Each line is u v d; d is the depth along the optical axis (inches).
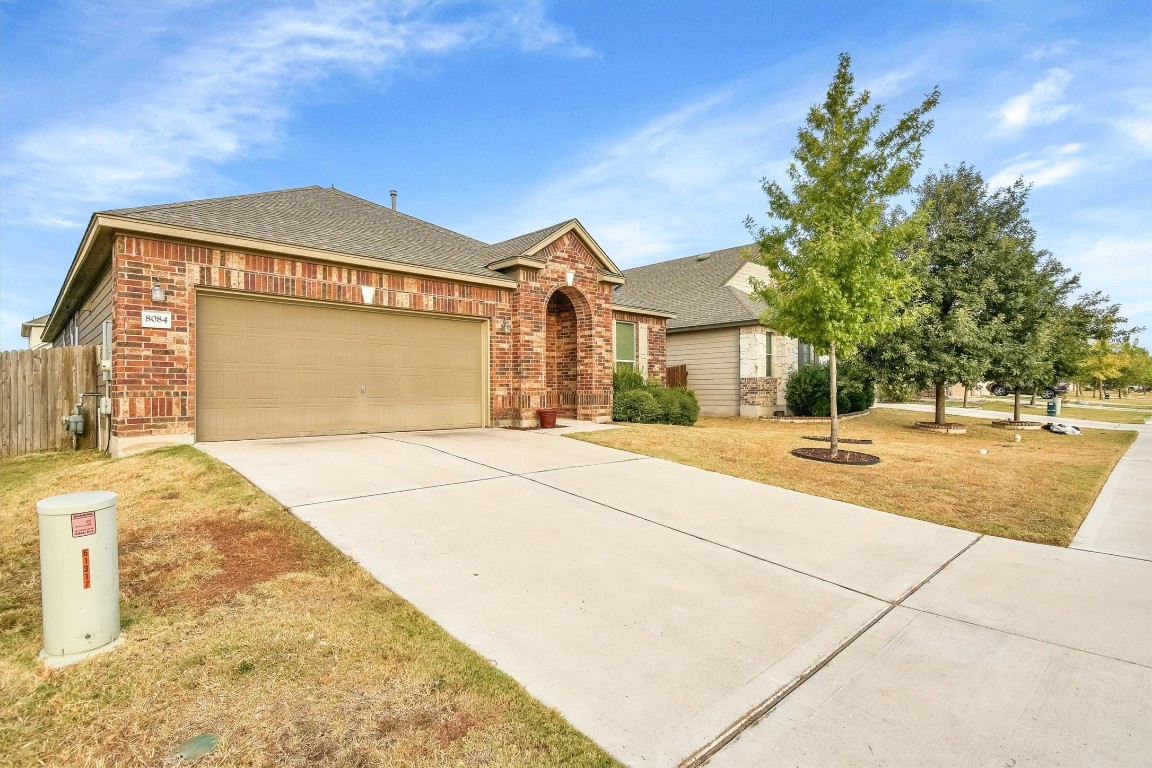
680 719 107.7
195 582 157.8
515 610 150.5
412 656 125.0
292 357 374.9
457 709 107.3
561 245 511.5
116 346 307.0
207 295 340.8
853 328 397.4
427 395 442.0
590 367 538.9
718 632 144.4
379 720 102.7
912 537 231.3
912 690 121.1
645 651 133.0
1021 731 107.0
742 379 755.4
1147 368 1898.4
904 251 581.6
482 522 217.6
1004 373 633.6
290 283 366.3
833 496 293.7
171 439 320.8
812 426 666.2
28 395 391.2
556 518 228.4
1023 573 194.9
